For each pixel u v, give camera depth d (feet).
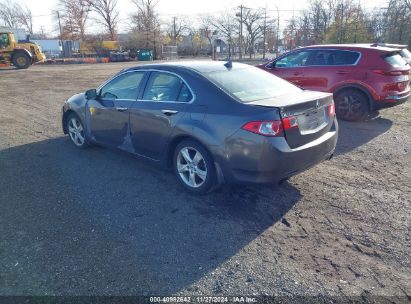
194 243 9.69
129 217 11.15
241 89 12.05
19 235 10.11
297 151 10.78
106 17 204.74
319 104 11.83
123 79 15.21
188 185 12.78
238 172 10.99
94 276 8.33
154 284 8.05
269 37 199.41
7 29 92.53
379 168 15.11
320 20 140.67
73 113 18.22
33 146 19.13
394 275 8.27
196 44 210.79
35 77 67.82
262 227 10.49
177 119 12.32
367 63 22.66
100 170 15.31
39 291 7.84
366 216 10.98
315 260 8.88
